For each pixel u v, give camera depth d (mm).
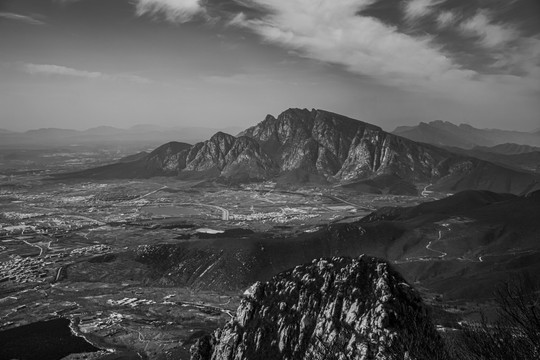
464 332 41000
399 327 94188
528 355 33812
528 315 34938
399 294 104312
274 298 120562
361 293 105875
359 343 92438
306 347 102188
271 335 110500
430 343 49094
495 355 35469
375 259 117750
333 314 103750
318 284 116438
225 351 114125
